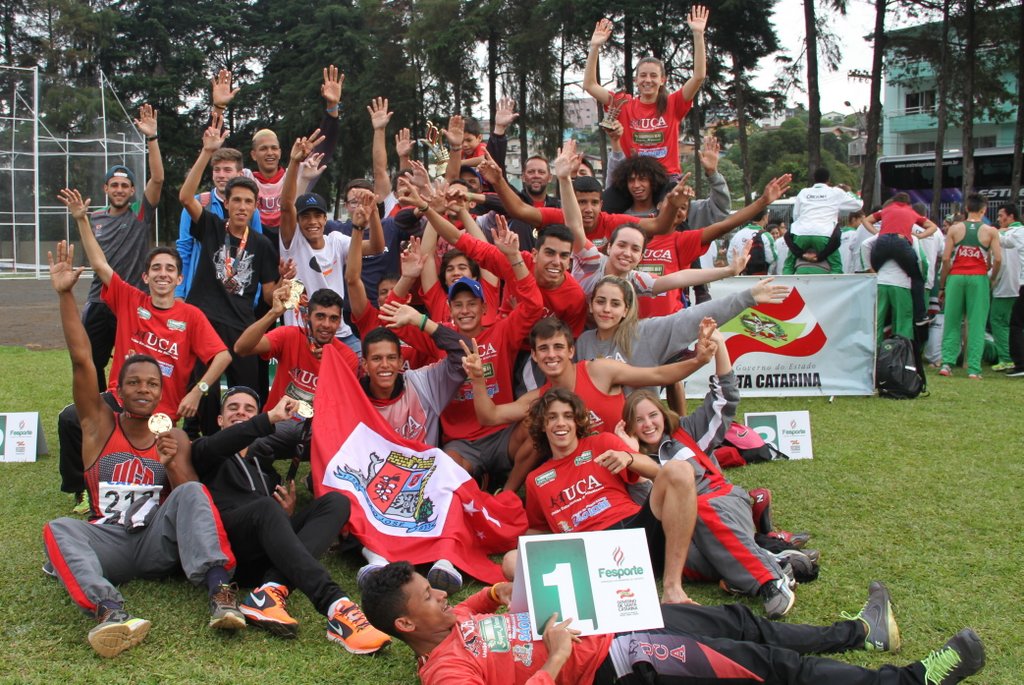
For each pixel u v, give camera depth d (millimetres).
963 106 31922
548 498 5297
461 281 6203
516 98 41781
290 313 7602
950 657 3555
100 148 36188
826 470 7023
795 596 4730
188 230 7348
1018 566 5094
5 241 34281
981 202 11227
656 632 3754
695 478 4980
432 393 6211
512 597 3783
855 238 14094
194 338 6410
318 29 45844
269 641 4297
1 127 34281
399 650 4215
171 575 4996
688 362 5562
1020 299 11375
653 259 7188
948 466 7082
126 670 3969
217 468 5195
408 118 43969
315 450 5543
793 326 9906
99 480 4980
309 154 8109
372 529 5254
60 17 49188
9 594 4734
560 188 6539
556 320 5691
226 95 7754
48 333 16484
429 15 41656
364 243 7586
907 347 9945
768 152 61094
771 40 34875
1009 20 30266
